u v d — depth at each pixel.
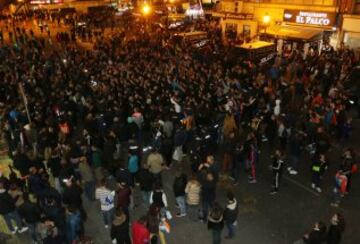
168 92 15.95
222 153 13.70
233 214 8.72
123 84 17.31
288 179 12.20
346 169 10.60
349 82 17.09
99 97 16.09
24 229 10.09
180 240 9.52
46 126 13.30
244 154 11.68
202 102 14.20
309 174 12.45
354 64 19.11
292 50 23.16
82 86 17.70
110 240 9.60
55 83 18.78
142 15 45.12
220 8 34.34
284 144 12.88
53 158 10.83
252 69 19.86
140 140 14.34
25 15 47.81
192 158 12.48
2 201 9.26
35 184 9.84
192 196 9.57
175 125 13.57
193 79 17.59
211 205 10.02
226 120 13.09
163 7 49.06
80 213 8.99
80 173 10.72
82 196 11.52
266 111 13.69
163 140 12.60
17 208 9.35
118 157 12.91
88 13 49.78
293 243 9.29
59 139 13.16
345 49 21.73
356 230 9.76
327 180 12.05
